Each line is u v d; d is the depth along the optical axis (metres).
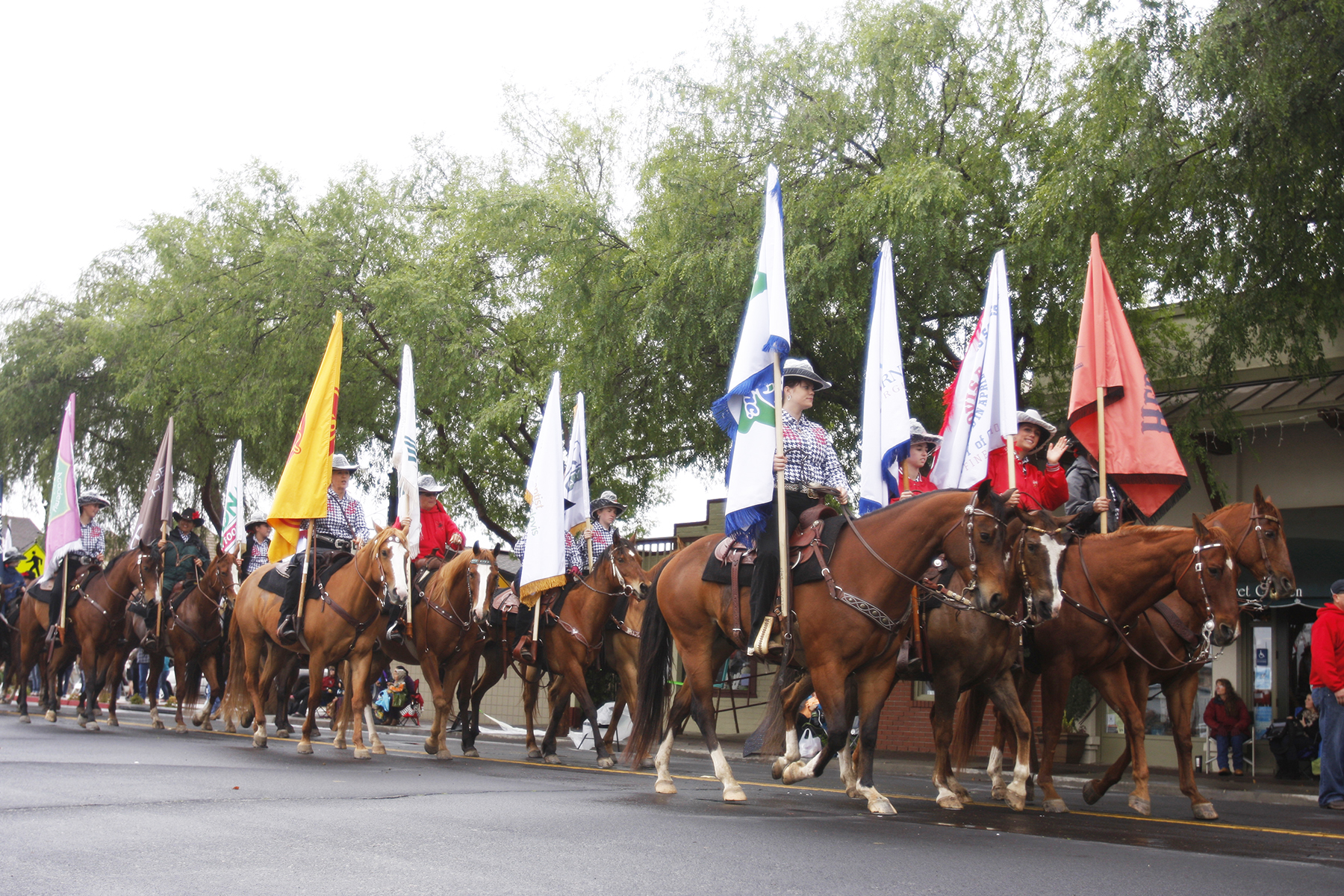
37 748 12.03
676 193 18.23
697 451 21.39
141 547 16.95
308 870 5.43
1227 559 8.96
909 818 8.33
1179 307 18.06
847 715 9.07
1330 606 11.92
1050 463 10.88
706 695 9.37
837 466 9.06
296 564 13.28
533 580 13.70
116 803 7.57
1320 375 16.16
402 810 7.68
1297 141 14.13
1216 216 15.20
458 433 24.00
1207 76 13.84
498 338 23.98
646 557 24.89
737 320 17.34
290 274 24.28
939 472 11.50
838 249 16.56
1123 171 14.66
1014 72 18.14
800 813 8.34
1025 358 18.31
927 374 18.83
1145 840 7.76
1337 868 6.74
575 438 15.64
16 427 30.11
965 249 17.16
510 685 27.06
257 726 13.78
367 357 25.72
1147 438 10.92
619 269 19.91
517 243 21.06
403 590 12.09
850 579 8.16
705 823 7.50
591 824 7.24
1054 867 6.25
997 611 7.97
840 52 18.39
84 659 16.94
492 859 5.87
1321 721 11.95
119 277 30.86
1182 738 9.88
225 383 25.88
